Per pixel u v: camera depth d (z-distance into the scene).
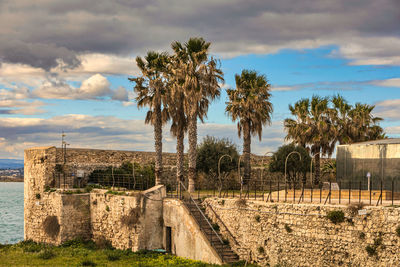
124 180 41.38
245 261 27.55
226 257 28.09
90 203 38.38
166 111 39.97
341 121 41.72
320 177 45.69
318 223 23.52
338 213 22.55
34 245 37.88
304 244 24.09
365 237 21.47
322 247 23.23
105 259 31.45
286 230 25.11
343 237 22.38
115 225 35.53
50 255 32.25
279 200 27.66
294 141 43.62
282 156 41.75
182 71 37.84
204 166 44.91
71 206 37.62
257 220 26.91
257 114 41.25
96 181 42.94
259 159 52.09
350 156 29.64
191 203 32.84
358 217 21.81
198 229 30.12
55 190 39.09
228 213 29.66
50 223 37.84
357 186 29.12
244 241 27.97
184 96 38.31
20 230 55.50
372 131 42.00
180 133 39.88
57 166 41.03
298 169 41.22
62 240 37.09
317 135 41.28
